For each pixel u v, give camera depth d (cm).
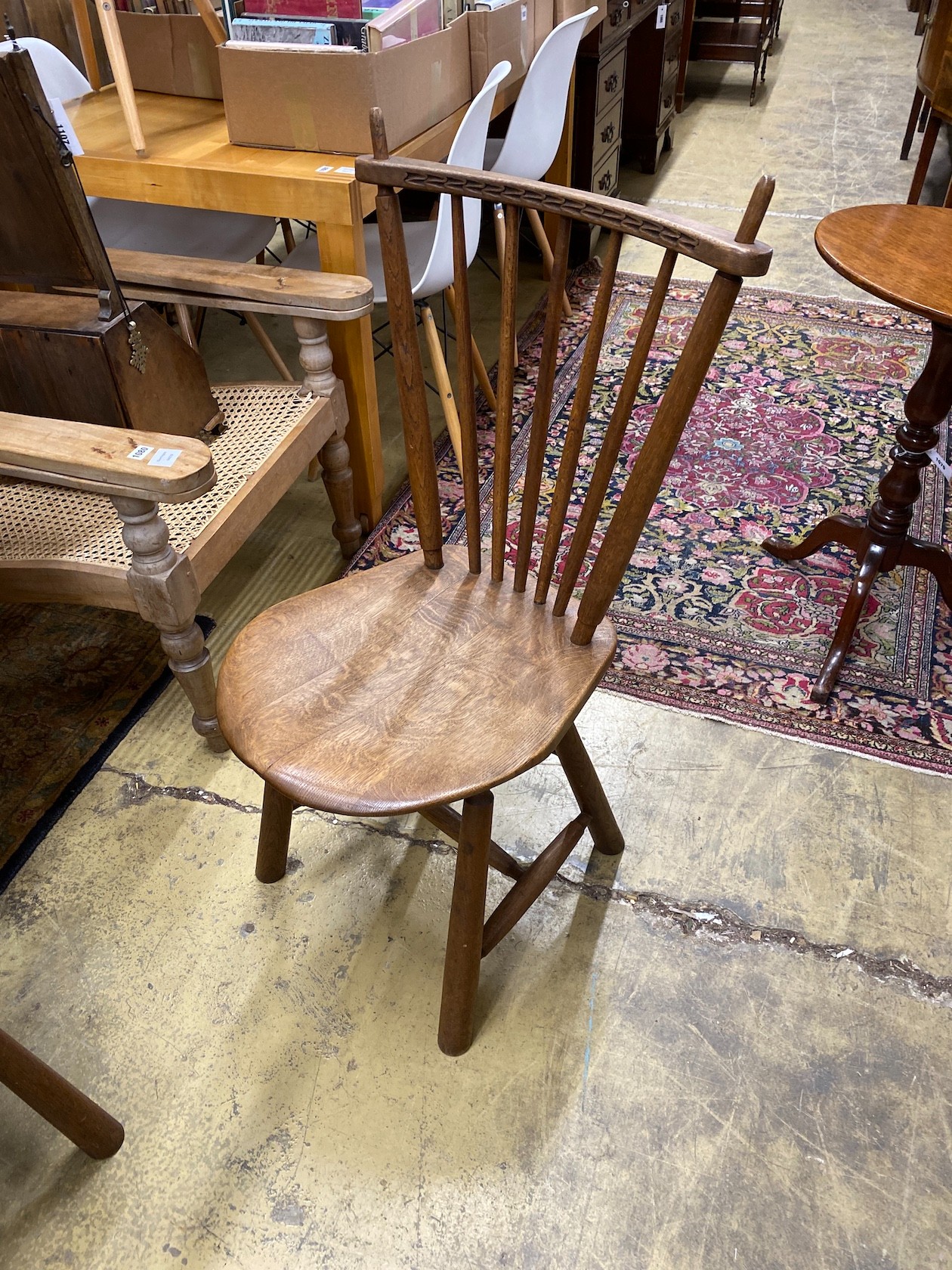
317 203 171
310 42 179
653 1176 113
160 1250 108
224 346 282
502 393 109
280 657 113
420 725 104
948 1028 126
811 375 263
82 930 139
